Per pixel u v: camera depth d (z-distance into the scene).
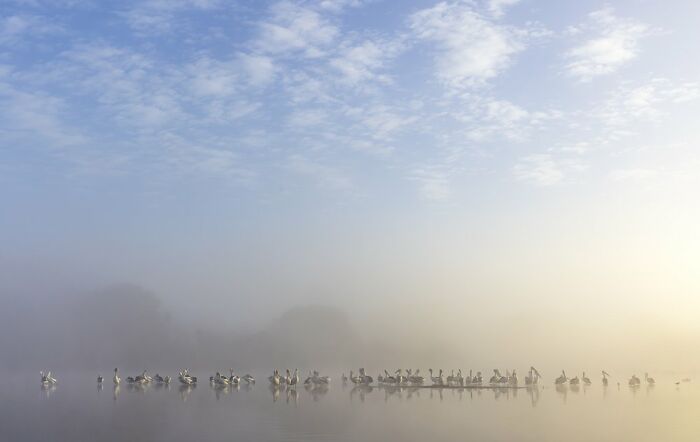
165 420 66.31
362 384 137.12
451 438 54.44
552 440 53.72
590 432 57.97
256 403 86.50
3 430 59.38
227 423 63.69
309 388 126.25
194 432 57.56
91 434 56.72
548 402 88.81
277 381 134.50
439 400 92.31
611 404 85.50
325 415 70.75
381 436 55.31
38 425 62.78
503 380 130.88
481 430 58.97
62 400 92.06
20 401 90.31
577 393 109.62
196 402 88.38
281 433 56.91
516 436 55.56
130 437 55.03
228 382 136.88
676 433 57.56
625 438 54.72
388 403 86.25
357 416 69.69
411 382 137.50
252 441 52.72
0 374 187.75
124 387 128.25
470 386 130.00
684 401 91.12
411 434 56.47
